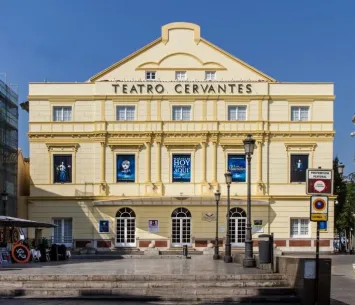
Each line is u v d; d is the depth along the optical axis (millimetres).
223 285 20328
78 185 53938
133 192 53656
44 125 54125
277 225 53438
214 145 53781
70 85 54438
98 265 30469
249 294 19359
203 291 19469
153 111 54156
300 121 53906
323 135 53875
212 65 55062
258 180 53625
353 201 75875
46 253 37344
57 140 54156
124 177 53875
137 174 53812
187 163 53812
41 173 54094
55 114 54562
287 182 53719
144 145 53844
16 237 44969
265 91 54094
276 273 22000
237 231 53500
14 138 53531
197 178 53719
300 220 53719
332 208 53875
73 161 54062
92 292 19391
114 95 54062
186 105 54281
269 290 19453
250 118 54000
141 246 53281
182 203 53312
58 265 30562
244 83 54188
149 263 33562
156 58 55031
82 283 20312
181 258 45031
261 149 53812
